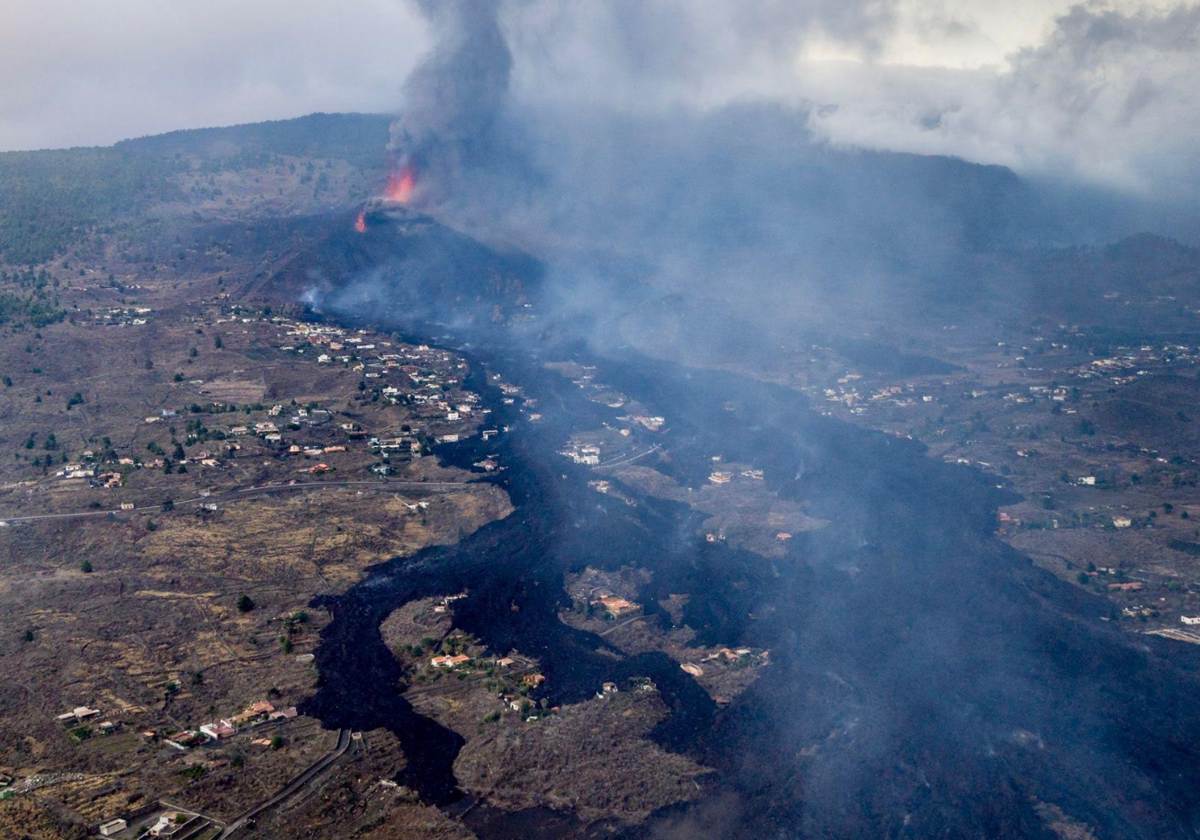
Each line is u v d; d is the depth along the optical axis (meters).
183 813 182.12
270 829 179.75
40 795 185.12
